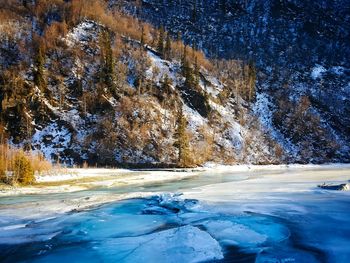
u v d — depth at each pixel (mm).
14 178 38625
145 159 71938
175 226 19766
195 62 101062
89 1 127625
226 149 82750
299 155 89000
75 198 30219
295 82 115312
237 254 15031
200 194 30062
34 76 79500
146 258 14453
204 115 88562
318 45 142750
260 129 93438
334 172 53969
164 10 157125
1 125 70688
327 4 167500
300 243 16375
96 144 72438
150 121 79000
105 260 14742
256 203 25062
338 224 19281
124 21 126750
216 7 163250
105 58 88062
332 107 105875
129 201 27609
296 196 27375
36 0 118750
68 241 17453
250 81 105000
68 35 98000
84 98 79938
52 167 53625
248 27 153500
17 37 94312
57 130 73812
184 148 71750
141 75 91125
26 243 17281
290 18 158125
